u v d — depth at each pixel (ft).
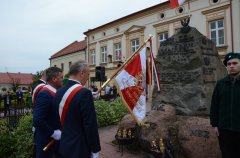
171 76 20.45
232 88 11.26
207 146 13.76
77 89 9.14
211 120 12.16
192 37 19.45
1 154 15.74
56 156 11.28
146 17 76.02
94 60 101.55
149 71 17.29
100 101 32.89
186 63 19.57
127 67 16.15
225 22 56.13
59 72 11.87
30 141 16.72
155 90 21.47
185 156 14.49
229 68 11.38
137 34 79.36
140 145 17.13
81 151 8.77
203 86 18.72
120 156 17.07
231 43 55.01
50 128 10.84
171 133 15.99
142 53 16.92
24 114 27.71
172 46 20.68
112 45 90.79
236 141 11.20
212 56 20.49
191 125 14.93
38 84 13.46
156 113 17.35
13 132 18.80
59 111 9.29
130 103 15.81
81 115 8.93
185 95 19.25
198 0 61.41
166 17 69.51
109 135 23.62
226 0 55.93
